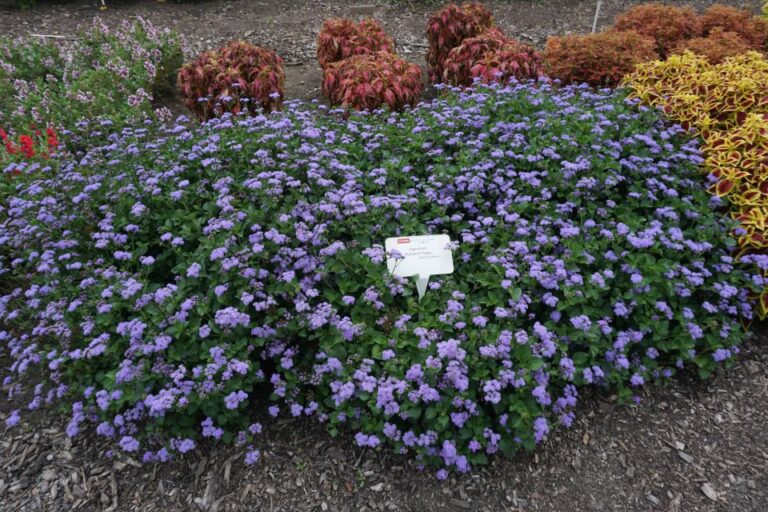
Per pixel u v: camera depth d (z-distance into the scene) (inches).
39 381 146.3
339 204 148.8
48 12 407.2
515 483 123.6
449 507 118.8
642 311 139.9
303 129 174.9
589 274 139.6
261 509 118.3
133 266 148.6
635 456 130.0
